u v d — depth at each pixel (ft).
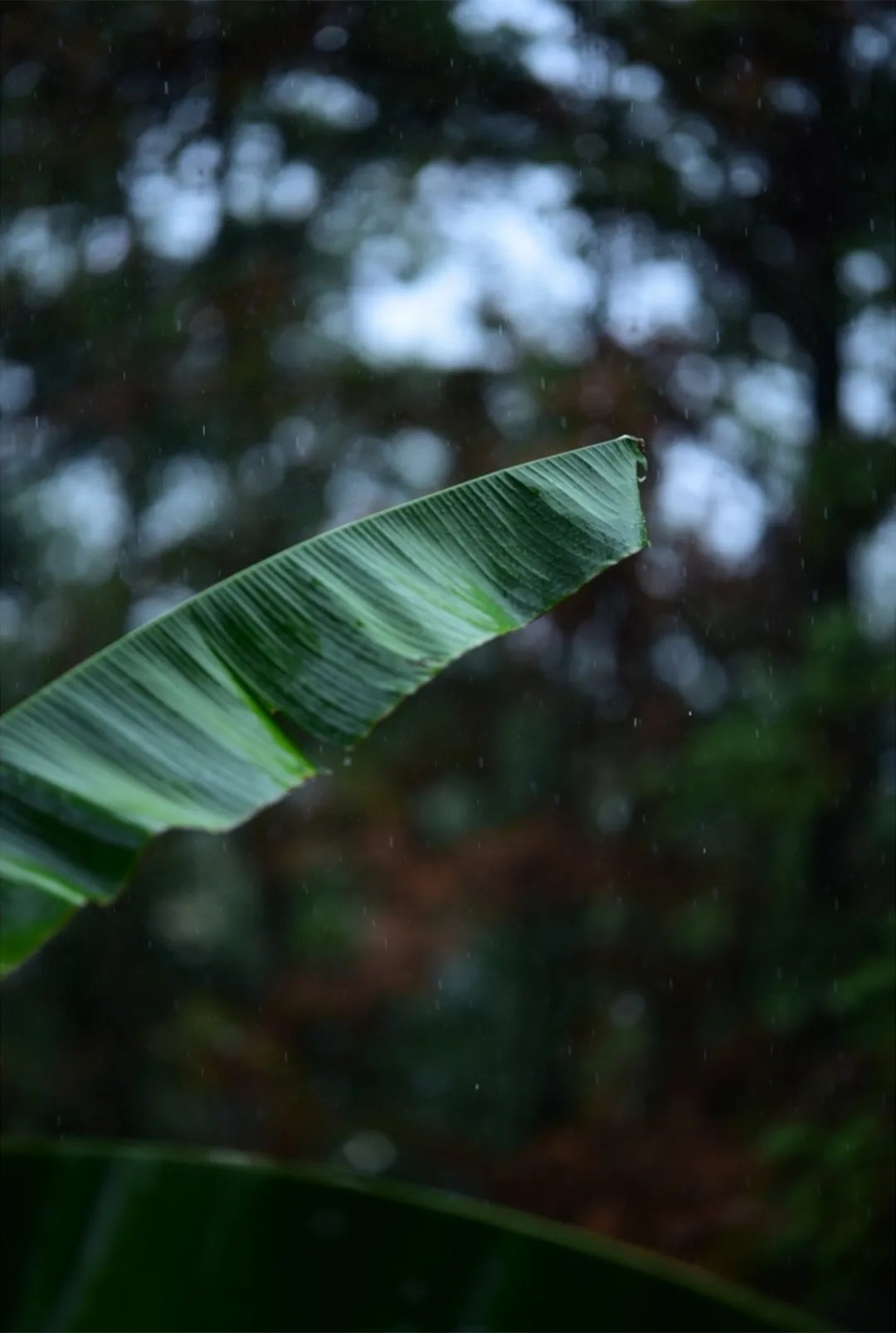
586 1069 35.42
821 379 37.65
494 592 8.57
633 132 36.91
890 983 26.66
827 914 32.27
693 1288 7.69
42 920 7.63
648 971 34.06
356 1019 35.83
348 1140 35.27
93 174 38.86
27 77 37.93
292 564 8.79
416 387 38.86
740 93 36.24
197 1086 36.73
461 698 37.06
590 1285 7.76
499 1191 29.63
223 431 40.22
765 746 30.86
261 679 8.46
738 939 33.32
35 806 7.92
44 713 8.32
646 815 34.04
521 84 36.73
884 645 31.50
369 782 36.52
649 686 35.47
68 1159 8.27
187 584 41.98
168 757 8.21
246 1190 8.18
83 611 42.73
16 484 42.32
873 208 37.06
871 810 32.48
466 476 37.70
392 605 8.57
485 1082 42.88
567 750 36.29
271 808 36.96
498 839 33.78
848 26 35.99
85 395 39.63
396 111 37.50
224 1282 7.98
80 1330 7.88
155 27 36.83
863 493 33.88
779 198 37.14
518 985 41.57
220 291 38.60
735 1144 28.96
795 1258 27.22
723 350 37.55
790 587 35.37
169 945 42.93
